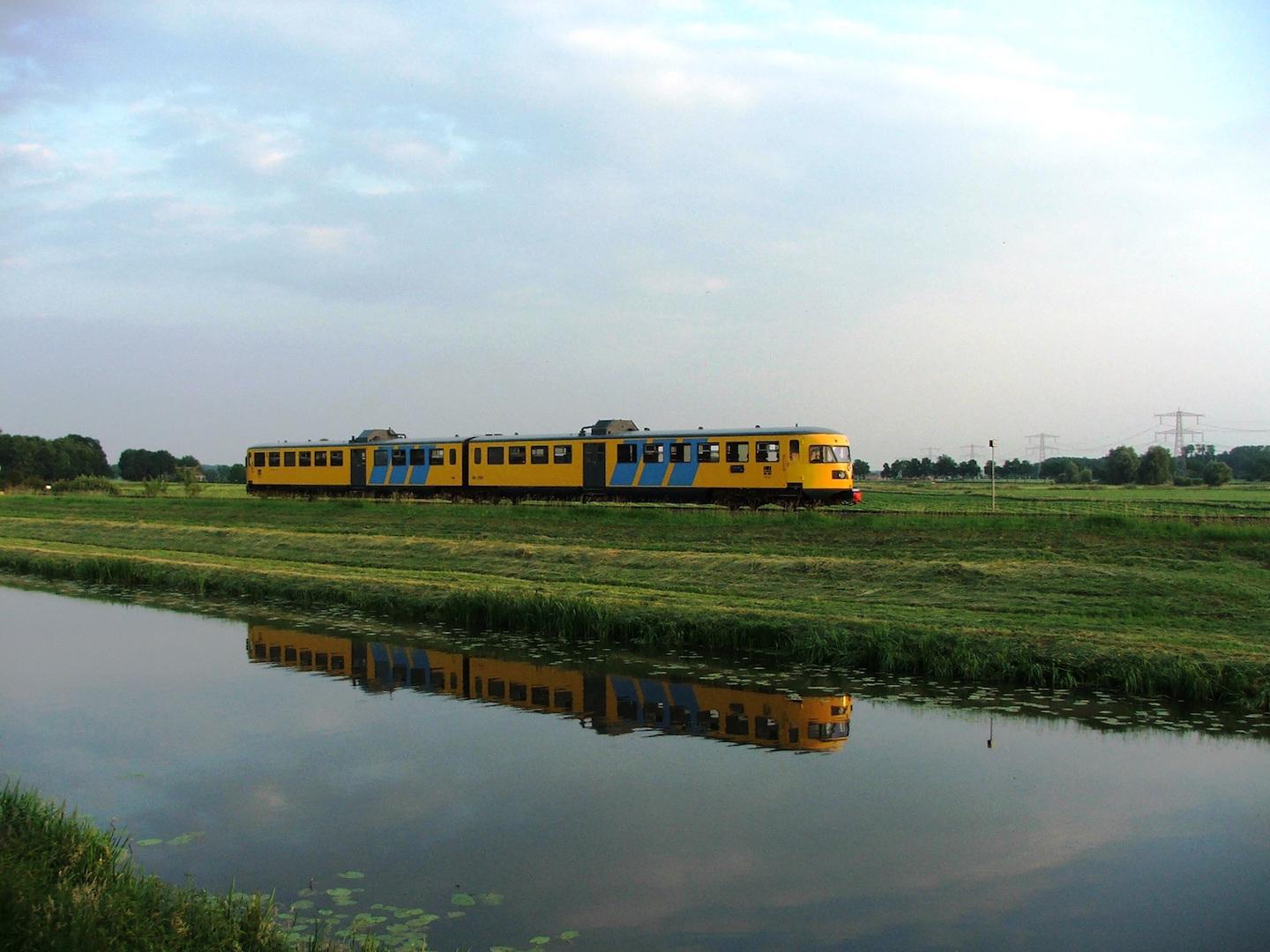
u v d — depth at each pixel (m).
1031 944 8.88
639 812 12.15
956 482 105.31
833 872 10.43
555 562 31.06
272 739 15.28
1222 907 9.61
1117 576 23.20
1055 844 11.12
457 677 19.38
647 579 27.88
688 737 15.34
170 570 32.88
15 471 113.69
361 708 17.11
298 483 59.91
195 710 17.02
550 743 15.03
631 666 20.05
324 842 11.25
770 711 16.67
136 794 12.84
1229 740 14.84
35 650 22.19
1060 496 59.59
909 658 19.09
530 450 47.59
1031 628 20.09
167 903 8.91
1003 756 14.18
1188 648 18.20
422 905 9.67
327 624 24.97
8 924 7.82
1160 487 91.00
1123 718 15.88
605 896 9.87
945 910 9.59
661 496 43.31
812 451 39.72
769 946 8.86
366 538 38.00
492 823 11.77
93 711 16.88
